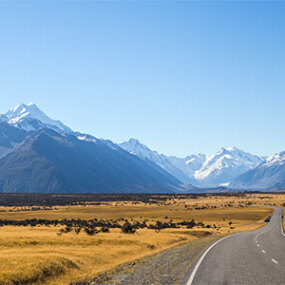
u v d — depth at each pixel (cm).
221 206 19200
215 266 1969
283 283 1502
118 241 4022
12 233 4881
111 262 2738
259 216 12775
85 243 3784
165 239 4588
